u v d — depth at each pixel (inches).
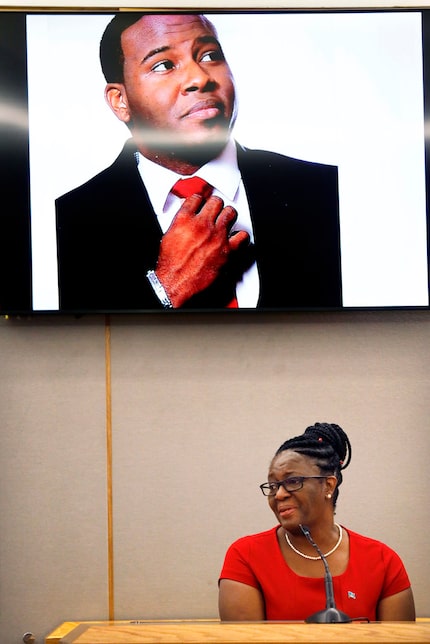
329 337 147.9
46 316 147.3
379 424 146.0
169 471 144.7
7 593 142.3
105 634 71.8
